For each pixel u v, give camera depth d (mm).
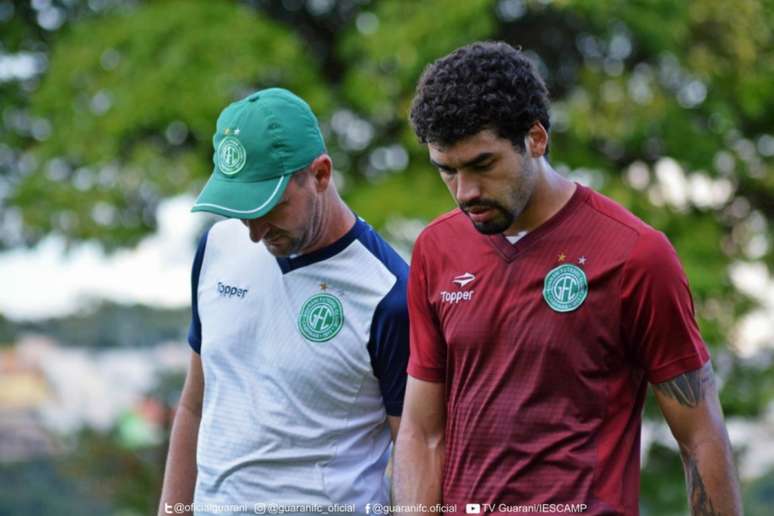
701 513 10320
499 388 10484
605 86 37281
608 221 10398
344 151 39188
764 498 50781
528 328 10359
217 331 11938
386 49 35688
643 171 39219
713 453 10312
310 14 41000
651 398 37500
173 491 12547
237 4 39000
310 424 11562
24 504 60375
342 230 11719
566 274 10312
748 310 37875
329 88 39500
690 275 35438
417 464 11086
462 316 10664
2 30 40875
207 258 12312
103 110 36438
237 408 11742
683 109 38688
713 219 39000
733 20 38781
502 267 10539
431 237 11062
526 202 10219
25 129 41188
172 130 36875
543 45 39469
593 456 10242
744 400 39719
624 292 10203
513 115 9891
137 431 49156
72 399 64688
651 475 40188
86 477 48281
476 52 10047
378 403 11797
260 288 11836
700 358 10359
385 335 11562
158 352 63375
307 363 11547
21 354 68125
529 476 10359
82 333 66375
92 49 37438
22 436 64438
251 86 37875
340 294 11617
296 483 11523
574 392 10281
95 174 36594
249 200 11008
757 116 39844
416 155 37750
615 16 35844
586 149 37750
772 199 41344
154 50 36594
